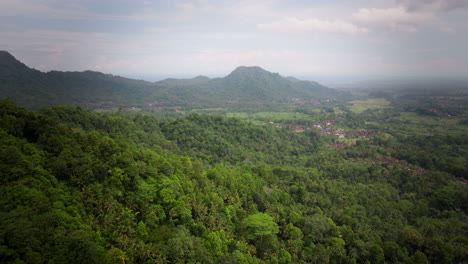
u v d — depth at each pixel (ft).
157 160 291.79
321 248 257.75
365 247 268.62
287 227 279.08
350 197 381.40
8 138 232.32
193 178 310.65
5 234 152.15
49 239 164.35
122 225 201.67
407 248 284.41
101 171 234.79
